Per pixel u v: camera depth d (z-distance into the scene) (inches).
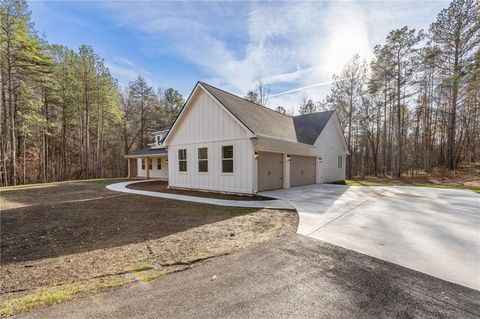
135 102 1240.2
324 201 337.7
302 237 179.6
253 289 104.3
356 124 938.1
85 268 129.0
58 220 239.9
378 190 472.7
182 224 221.1
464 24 672.4
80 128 1015.0
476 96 729.0
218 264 131.9
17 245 167.9
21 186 597.6
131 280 113.7
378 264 130.9
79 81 908.0
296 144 493.0
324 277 115.5
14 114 754.2
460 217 242.8
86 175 970.7
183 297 98.0
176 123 507.2
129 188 540.4
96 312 87.1
